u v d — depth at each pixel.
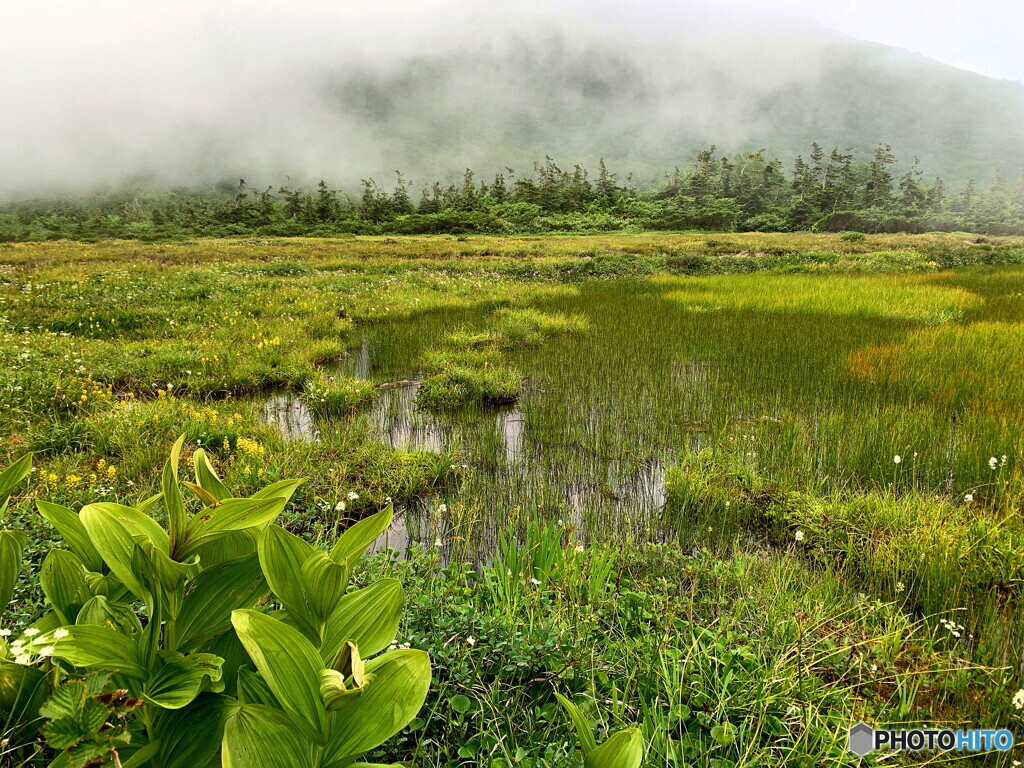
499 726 2.41
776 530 4.86
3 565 1.32
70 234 77.31
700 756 2.30
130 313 12.60
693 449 6.50
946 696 2.85
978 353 9.61
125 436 5.96
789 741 2.41
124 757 1.17
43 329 11.10
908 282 21.19
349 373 10.15
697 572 3.91
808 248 37.31
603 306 16.64
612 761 1.24
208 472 1.44
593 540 3.95
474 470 6.07
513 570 3.66
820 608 3.34
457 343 11.50
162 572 1.16
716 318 14.45
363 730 1.14
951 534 4.27
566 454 6.53
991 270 27.25
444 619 2.90
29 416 6.43
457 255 33.88
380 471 5.65
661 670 2.69
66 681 1.00
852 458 5.90
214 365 9.16
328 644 1.29
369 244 43.75
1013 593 3.79
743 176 97.06
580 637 2.94
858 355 9.68
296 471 5.47
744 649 2.84
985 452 5.75
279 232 73.44
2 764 1.19
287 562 1.25
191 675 1.16
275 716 1.11
